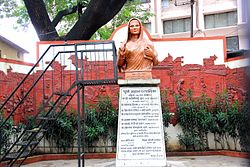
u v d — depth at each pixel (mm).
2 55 22047
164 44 11297
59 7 17391
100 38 21562
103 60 11211
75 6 16703
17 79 10531
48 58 11320
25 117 10695
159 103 7141
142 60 7340
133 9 21094
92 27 14258
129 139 7020
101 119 10641
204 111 10602
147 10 26156
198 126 10609
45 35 14578
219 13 28141
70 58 11289
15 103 10266
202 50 11266
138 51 7332
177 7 29547
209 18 28609
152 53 7340
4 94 9828
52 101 10695
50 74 11266
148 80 7125
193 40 11312
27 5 14359
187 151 10648
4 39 21469
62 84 11211
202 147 10680
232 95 10562
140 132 7047
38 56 11305
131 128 7062
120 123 7086
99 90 11156
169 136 10836
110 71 11148
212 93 11031
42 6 14484
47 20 14609
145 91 7180
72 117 10680
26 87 10945
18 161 9242
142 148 6980
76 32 14195
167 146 10758
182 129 10750
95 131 10352
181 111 10602
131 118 7098
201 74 11164
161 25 30078
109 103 10828
